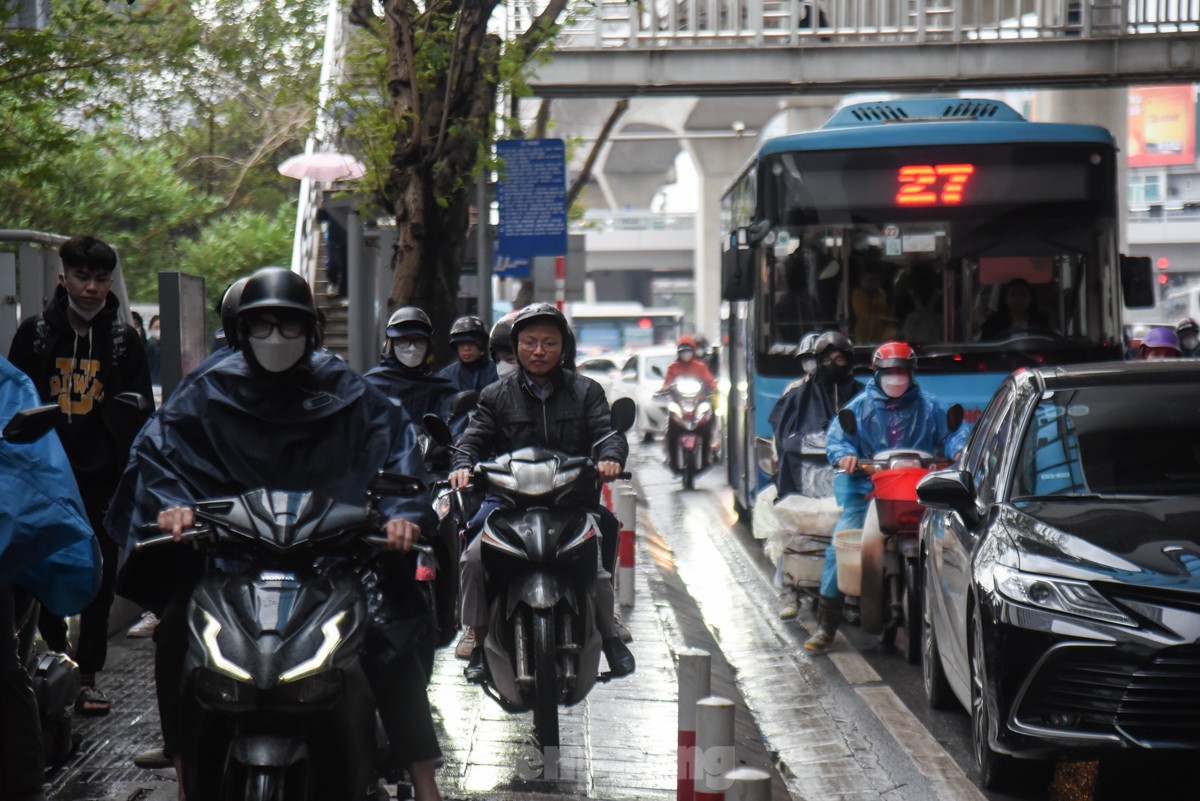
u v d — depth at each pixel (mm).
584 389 13039
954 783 13188
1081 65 50594
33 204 54500
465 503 14961
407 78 24141
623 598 21469
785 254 26047
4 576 9242
